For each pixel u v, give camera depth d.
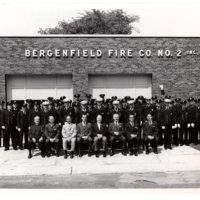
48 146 13.39
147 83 21.30
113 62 20.67
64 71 20.45
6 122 14.90
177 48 20.92
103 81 21.09
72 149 12.82
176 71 20.95
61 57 20.42
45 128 13.27
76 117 14.30
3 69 20.17
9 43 20.17
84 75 20.53
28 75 20.66
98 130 13.09
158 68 20.88
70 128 12.98
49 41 20.34
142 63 20.80
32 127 13.20
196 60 21.03
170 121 14.47
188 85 21.05
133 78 21.23
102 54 20.61
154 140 13.31
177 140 15.41
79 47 20.50
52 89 20.83
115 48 20.64
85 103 14.37
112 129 13.30
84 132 13.11
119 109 14.59
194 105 15.79
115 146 13.92
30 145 13.08
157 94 20.89
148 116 13.45
